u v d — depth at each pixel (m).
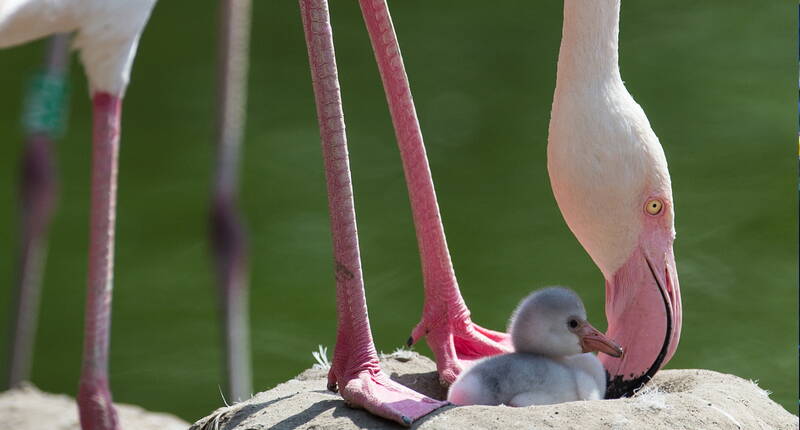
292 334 13.03
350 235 5.80
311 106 17.83
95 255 6.96
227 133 10.09
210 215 10.10
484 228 14.73
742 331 12.73
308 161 16.39
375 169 16.14
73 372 12.93
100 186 6.93
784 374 12.00
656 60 18.08
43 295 14.16
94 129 6.90
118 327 13.52
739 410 5.77
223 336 10.12
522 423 5.28
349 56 18.94
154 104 18.11
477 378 5.96
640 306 6.32
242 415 5.80
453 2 20.48
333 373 5.91
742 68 17.77
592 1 6.23
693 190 15.13
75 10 6.54
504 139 16.66
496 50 18.83
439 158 16.25
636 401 5.55
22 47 19.61
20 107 18.06
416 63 18.53
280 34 19.91
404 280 13.72
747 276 13.60
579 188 6.24
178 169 16.55
